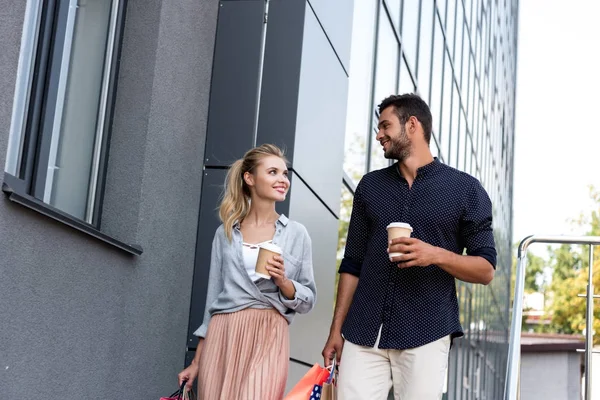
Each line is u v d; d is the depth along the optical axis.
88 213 3.78
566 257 38.94
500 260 23.30
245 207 3.58
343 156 6.19
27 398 2.94
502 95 23.72
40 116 3.32
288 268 3.47
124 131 3.98
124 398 3.81
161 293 4.25
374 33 7.46
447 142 11.41
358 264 3.61
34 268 2.95
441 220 3.39
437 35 10.81
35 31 3.31
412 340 3.28
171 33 4.28
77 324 3.31
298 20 5.10
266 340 3.32
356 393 3.34
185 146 4.57
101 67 3.90
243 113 4.99
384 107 3.56
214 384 3.30
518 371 3.56
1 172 2.69
